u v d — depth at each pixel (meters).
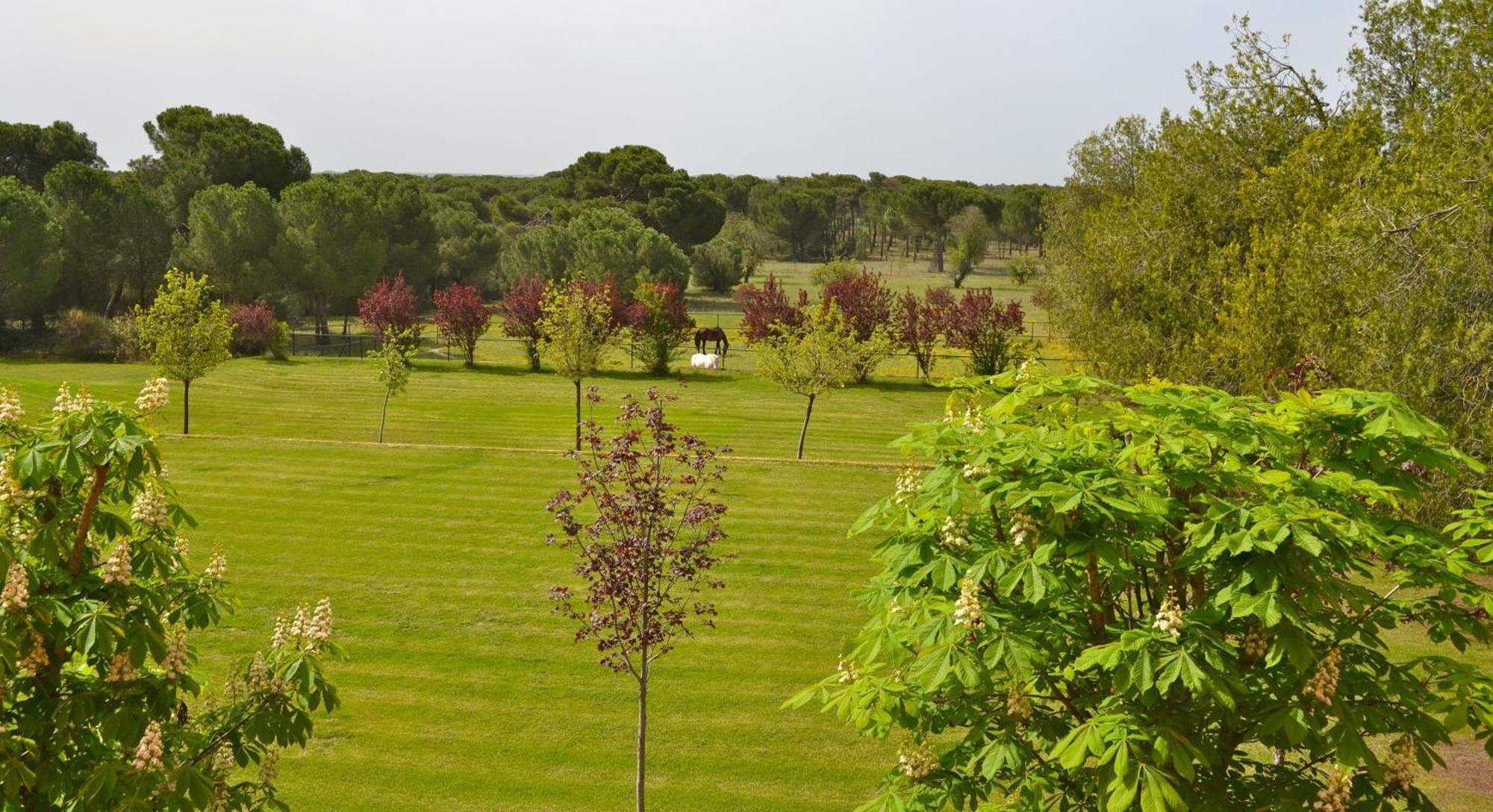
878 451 31.16
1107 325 29.39
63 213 66.88
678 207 108.62
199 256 68.38
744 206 164.25
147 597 5.83
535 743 12.54
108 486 6.06
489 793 11.49
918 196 136.38
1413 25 28.80
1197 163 30.61
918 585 6.54
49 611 5.36
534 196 141.62
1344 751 5.48
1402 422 6.08
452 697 13.60
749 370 51.69
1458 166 17.23
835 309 28.67
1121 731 5.49
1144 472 6.68
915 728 6.89
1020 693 6.24
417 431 33.91
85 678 6.00
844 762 12.30
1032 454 6.06
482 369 51.03
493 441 32.34
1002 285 117.50
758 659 14.80
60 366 48.72
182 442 26.77
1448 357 16.17
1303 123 30.53
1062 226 48.75
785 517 21.28
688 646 15.14
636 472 10.77
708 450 11.03
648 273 75.31
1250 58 31.14
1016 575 5.88
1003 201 140.00
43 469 5.25
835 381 28.50
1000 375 7.36
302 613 6.62
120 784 5.38
